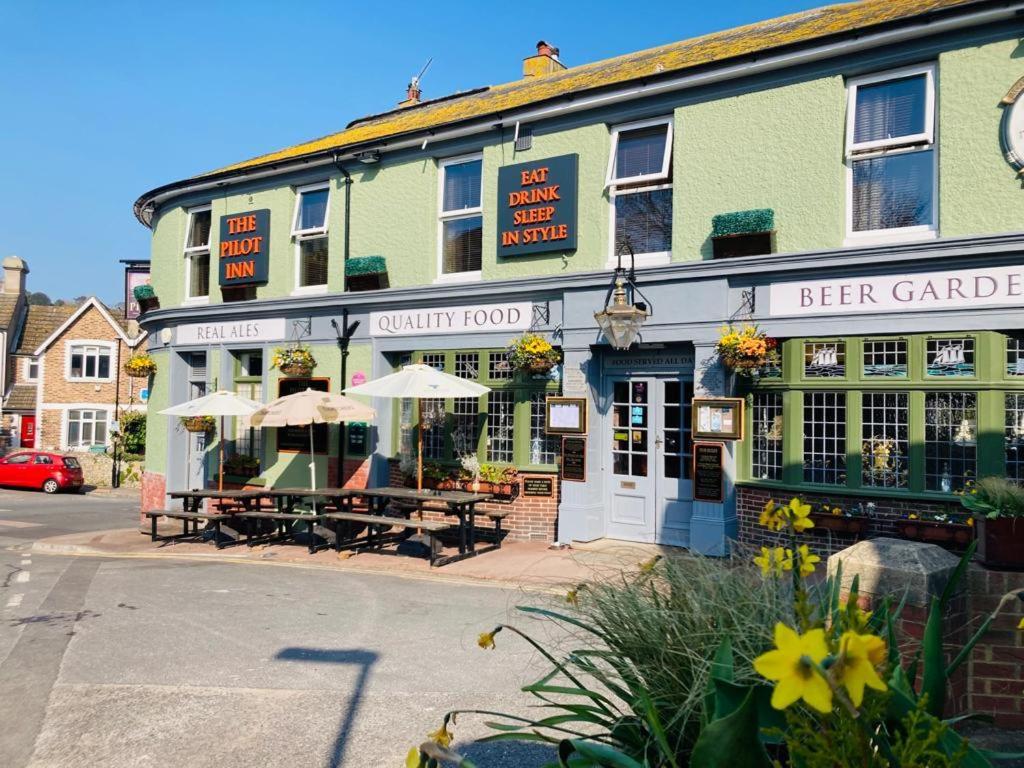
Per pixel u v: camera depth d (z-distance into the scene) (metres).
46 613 7.99
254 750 4.60
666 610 2.82
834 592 2.70
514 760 4.42
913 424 8.62
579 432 10.83
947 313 8.47
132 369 16.27
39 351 36.50
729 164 10.05
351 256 13.50
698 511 9.84
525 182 11.57
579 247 11.17
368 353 13.15
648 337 10.37
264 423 11.33
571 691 2.83
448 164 12.74
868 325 8.89
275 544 12.31
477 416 12.10
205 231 15.97
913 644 3.69
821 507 9.02
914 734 1.83
